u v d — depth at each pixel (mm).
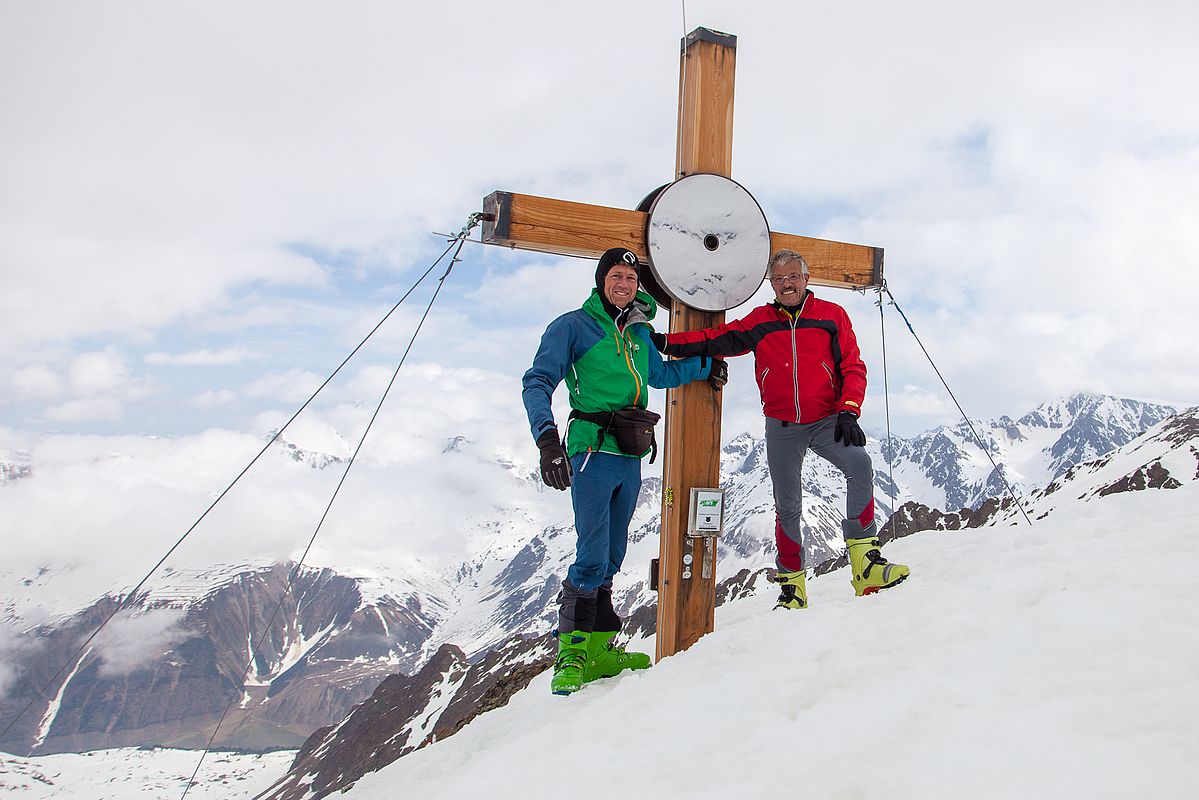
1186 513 5312
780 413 5309
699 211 5641
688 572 5535
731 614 6672
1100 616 2877
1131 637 2668
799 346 5238
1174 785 1742
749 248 5809
